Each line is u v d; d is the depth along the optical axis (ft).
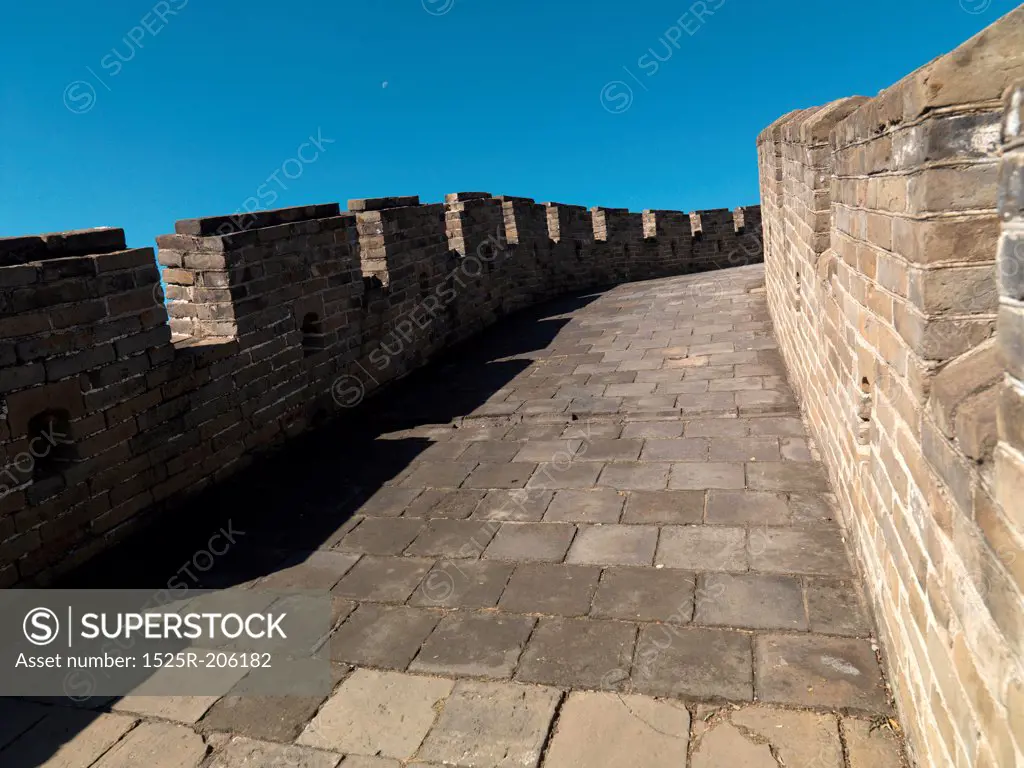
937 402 7.17
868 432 12.07
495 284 40.75
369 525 17.24
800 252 20.52
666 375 26.55
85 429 15.92
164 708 11.64
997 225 7.22
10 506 14.44
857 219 11.04
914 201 7.76
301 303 23.22
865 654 11.17
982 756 6.33
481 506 17.65
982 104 7.02
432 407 25.90
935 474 7.50
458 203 36.96
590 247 52.75
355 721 11.03
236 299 20.30
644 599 13.26
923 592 8.27
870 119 9.62
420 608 13.78
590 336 34.58
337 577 15.11
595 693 11.07
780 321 27.61
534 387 27.07
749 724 10.13
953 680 7.17
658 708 10.62
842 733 9.77
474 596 13.98
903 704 9.49
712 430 20.67
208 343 19.76
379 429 24.02
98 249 16.43
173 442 18.26
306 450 22.41
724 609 12.70
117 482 16.72
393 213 29.22
